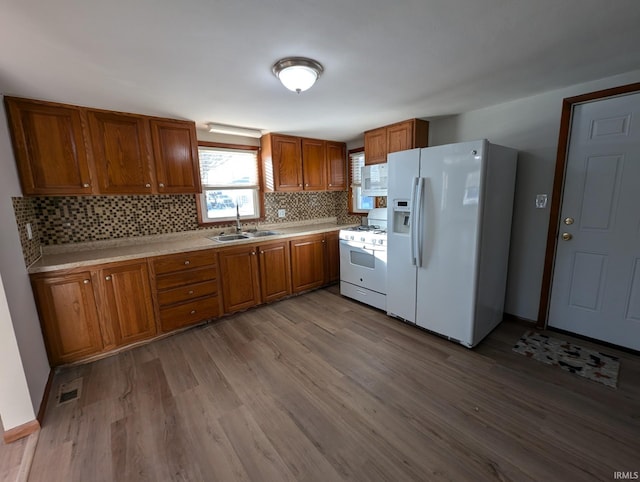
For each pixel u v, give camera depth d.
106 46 1.50
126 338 2.55
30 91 2.05
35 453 1.55
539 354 2.33
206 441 1.60
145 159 2.74
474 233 2.27
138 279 2.57
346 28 1.42
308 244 3.82
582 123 2.35
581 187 2.41
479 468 1.40
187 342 2.67
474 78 2.10
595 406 1.77
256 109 2.66
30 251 2.21
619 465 1.40
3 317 1.60
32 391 1.75
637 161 2.15
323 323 3.00
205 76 1.91
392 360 2.31
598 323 2.45
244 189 3.80
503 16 1.36
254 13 1.27
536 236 2.70
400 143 3.27
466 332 2.42
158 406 1.87
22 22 1.27
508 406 1.79
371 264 3.30
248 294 3.31
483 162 2.17
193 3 1.18
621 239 2.28
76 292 2.29
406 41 1.56
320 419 1.73
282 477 1.38
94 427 1.71
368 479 1.36
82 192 2.45
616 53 1.77
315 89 2.21
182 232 3.32
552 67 1.96
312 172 4.06
